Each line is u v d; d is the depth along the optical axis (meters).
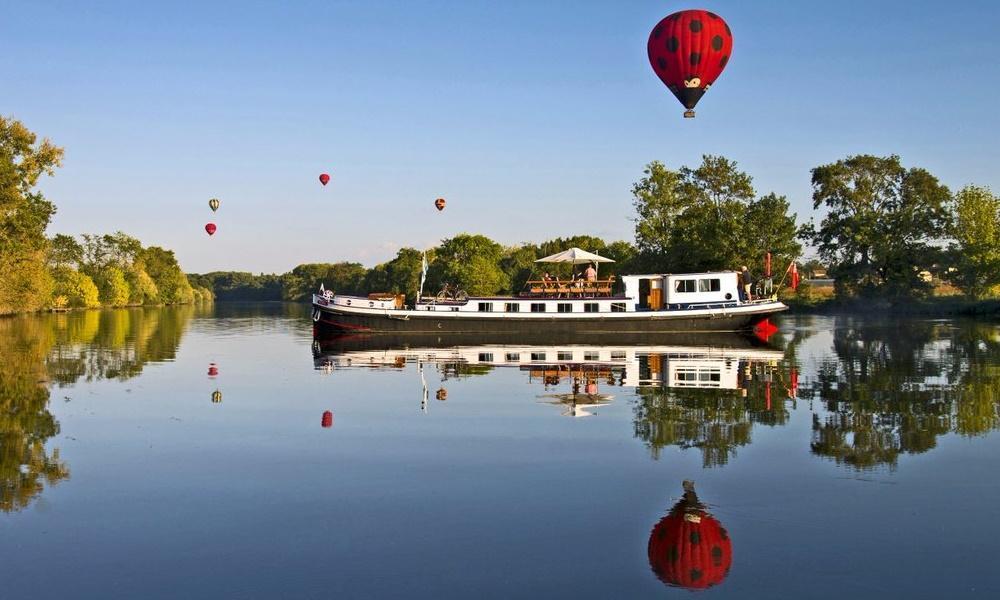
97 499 10.45
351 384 22.00
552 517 9.54
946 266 69.50
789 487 10.76
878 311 70.00
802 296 76.06
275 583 7.67
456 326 45.00
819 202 74.12
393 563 8.15
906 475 11.35
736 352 32.16
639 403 17.97
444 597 7.33
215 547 8.65
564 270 79.44
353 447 13.40
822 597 7.31
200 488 10.93
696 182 68.75
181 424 15.70
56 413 17.08
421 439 14.00
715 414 16.41
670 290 44.53
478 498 10.31
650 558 8.21
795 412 16.58
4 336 44.12
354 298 47.06
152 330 52.22
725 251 61.34
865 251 71.62
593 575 7.82
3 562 8.24
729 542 8.70
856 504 10.00
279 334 48.00
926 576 7.78
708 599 7.27
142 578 7.82
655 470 11.66
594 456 12.57
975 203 74.38
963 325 50.12
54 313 86.94
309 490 10.78
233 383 22.31
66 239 116.81
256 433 14.70
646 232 69.19
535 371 25.28
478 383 22.05
